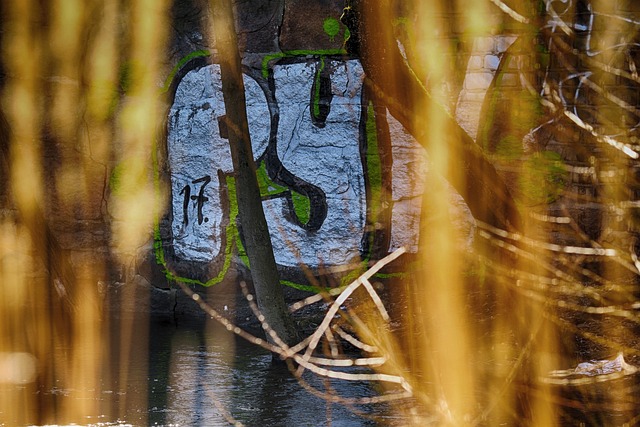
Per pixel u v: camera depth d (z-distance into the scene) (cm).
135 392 899
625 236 1162
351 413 811
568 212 1206
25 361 1035
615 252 948
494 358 962
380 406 833
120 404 854
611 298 1023
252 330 1236
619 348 918
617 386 848
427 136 842
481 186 849
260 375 966
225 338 1177
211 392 894
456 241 1285
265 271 1051
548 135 1235
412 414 804
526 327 885
